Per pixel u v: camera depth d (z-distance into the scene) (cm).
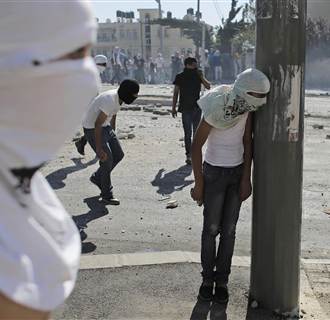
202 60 3378
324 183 775
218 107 349
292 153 352
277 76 342
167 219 606
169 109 1769
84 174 824
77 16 99
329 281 425
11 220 102
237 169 369
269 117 349
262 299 377
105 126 642
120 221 597
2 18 95
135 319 366
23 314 100
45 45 97
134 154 989
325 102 2023
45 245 105
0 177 102
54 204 123
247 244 523
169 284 417
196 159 368
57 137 104
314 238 543
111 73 3275
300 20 339
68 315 370
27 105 99
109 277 429
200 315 371
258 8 344
